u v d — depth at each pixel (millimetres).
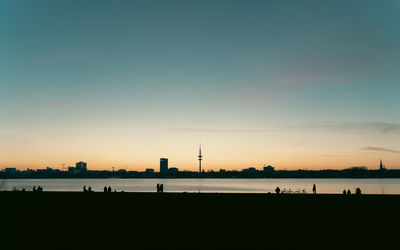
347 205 31375
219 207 30016
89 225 20734
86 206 30734
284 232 18719
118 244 15844
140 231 18844
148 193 42906
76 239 16797
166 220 22672
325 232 18750
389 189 146750
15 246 15312
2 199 37406
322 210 27891
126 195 41281
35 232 18438
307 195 40000
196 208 29359
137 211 27156
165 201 35281
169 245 15719
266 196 39656
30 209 28500
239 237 17391
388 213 26125
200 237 17438
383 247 15359
